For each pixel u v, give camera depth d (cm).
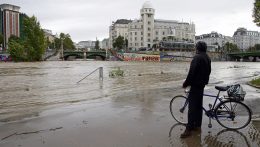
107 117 854
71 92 1591
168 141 627
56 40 17412
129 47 16588
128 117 852
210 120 727
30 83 2228
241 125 711
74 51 13225
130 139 640
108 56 13262
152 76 2980
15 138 651
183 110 778
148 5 16062
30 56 9738
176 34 16750
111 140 634
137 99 1209
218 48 16762
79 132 695
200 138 646
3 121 820
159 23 16838
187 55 13288
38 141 629
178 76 3000
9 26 17600
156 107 1012
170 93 1416
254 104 1066
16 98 1362
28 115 902
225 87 718
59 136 664
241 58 14425
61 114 906
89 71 3994
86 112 932
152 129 718
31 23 9644
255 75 3178
